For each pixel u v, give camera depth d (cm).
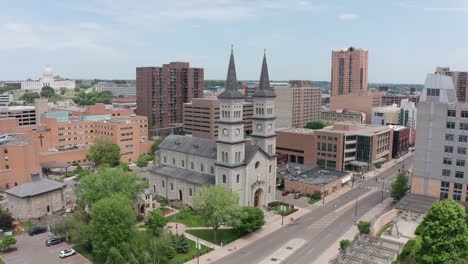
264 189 12056
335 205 12544
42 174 15950
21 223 10862
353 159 17862
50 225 10312
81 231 8794
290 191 14012
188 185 12156
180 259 8612
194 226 10612
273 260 8594
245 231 10050
